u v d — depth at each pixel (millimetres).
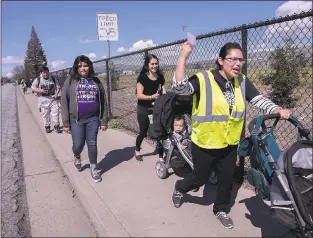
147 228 3391
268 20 3799
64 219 3992
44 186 5109
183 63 2939
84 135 4770
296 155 2566
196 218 3580
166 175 4719
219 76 3018
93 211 3828
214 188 4367
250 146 3061
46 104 8617
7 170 6133
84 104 4605
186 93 2988
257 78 5820
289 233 3229
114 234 3295
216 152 3201
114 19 9297
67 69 15914
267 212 3662
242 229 3332
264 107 3082
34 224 3896
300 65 4383
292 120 2963
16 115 15148
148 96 5070
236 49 2875
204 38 4828
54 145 7172
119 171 5141
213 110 3010
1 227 3922
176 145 4355
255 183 2875
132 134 7906
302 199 2475
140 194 4230
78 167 5184
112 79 10820
